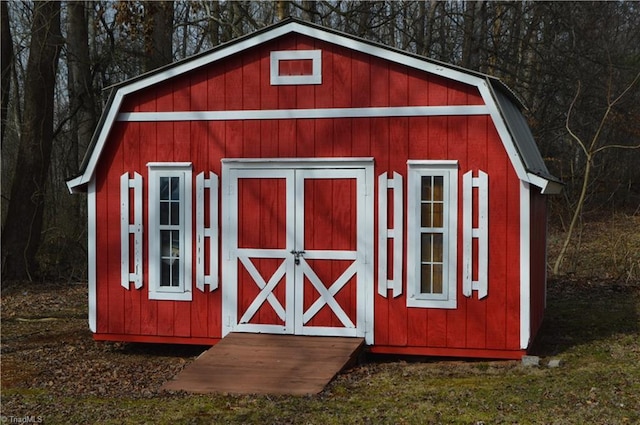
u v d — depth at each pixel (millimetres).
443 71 10117
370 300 10500
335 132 10594
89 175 11195
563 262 19656
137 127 11227
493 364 9938
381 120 10438
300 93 10703
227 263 10977
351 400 8203
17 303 16219
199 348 11805
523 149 10336
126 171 11250
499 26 25375
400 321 10398
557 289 16719
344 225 10586
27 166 18906
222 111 10953
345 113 10555
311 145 10672
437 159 10242
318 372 9172
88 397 8789
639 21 27047
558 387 8461
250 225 10898
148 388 9312
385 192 10422
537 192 11086
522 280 9984
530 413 7473
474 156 10141
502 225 10055
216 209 10992
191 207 11070
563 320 13289
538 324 11961
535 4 24125
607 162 25719
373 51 10328
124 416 7785
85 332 13203
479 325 10133
